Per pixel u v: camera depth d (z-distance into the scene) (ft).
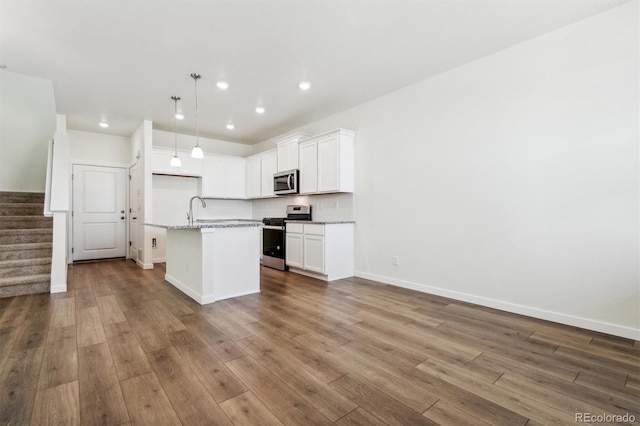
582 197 8.59
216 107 15.33
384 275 14.01
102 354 6.97
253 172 21.52
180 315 9.61
